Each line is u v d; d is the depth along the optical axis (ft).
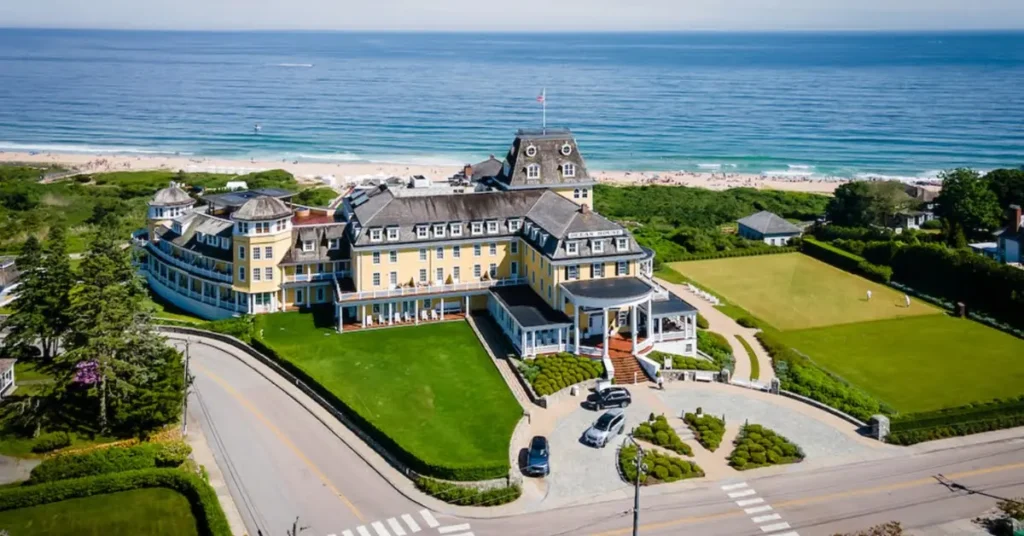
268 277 405.18
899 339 403.95
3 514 251.60
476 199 418.92
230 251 417.90
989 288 437.17
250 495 260.83
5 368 329.31
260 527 243.81
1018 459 285.43
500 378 342.03
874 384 350.43
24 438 294.05
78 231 611.06
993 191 604.08
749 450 283.79
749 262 541.75
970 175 606.55
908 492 264.11
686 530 243.19
